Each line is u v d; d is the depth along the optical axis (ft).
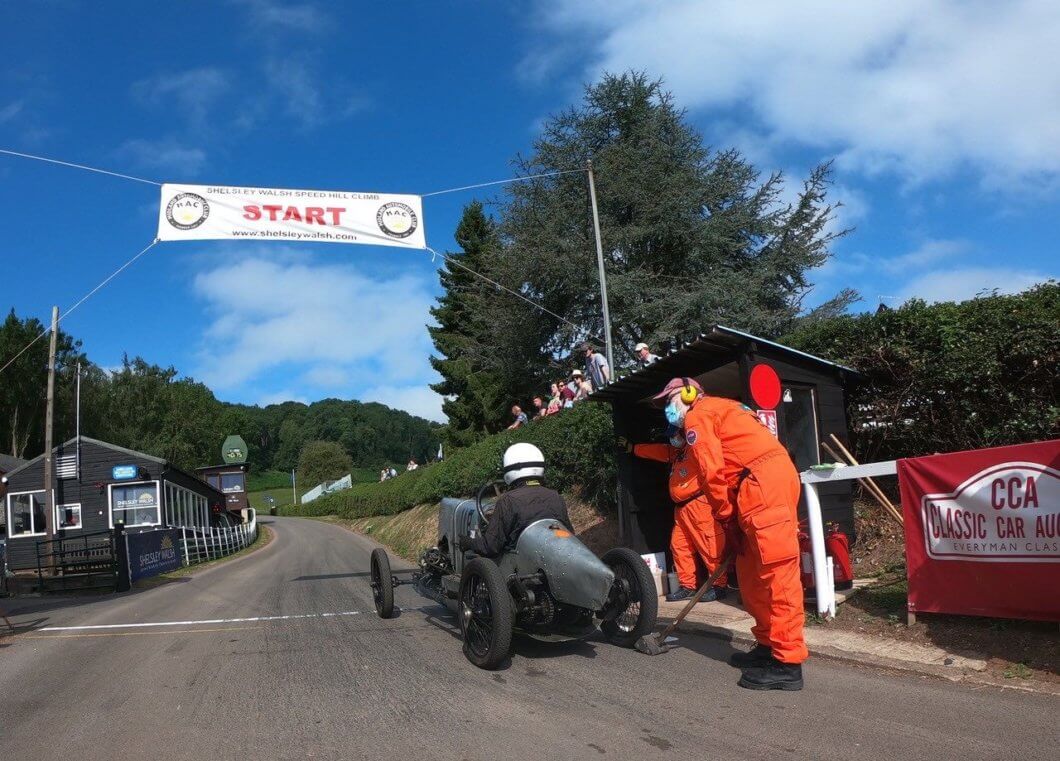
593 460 40.68
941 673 15.58
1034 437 22.89
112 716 16.03
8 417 167.53
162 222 36.78
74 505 97.25
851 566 24.07
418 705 15.62
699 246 81.71
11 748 14.25
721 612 22.76
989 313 24.14
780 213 82.89
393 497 111.96
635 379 27.73
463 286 110.93
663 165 83.46
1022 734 12.35
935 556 18.37
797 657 15.30
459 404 110.73
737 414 16.55
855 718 13.56
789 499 15.90
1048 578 16.34
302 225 38.06
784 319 78.13
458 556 23.44
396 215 39.32
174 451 262.88
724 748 12.46
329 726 14.55
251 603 34.19
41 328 174.40
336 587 38.78
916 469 18.83
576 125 87.86
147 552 60.08
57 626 30.81
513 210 88.99
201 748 13.62
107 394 236.63
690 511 24.99
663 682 16.40
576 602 17.66
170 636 25.85
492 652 17.88
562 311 87.97
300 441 463.01
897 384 26.81
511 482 20.54
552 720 14.25
